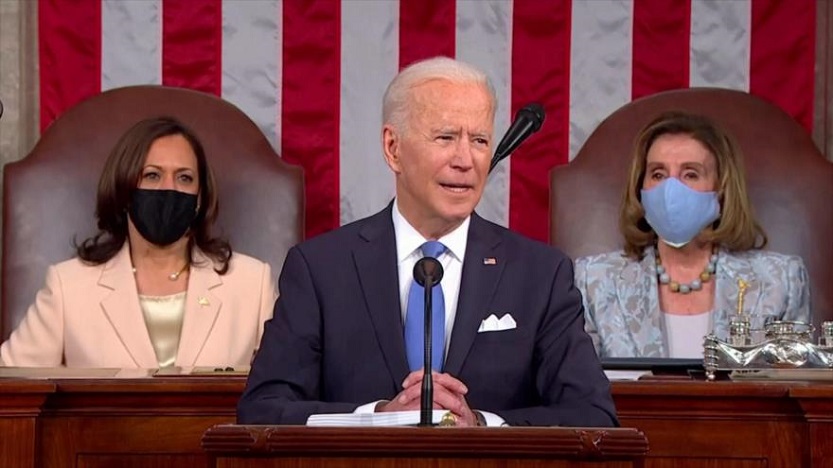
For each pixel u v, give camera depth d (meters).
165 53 24.72
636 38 24.94
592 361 13.94
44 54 24.58
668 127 21.03
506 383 13.89
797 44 24.92
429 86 13.97
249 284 21.02
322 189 24.86
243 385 15.75
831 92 25.05
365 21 24.94
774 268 20.81
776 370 16.22
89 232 22.95
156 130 20.84
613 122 23.48
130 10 24.72
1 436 15.22
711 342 16.44
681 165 20.78
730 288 20.70
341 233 14.59
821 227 22.97
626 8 24.98
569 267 14.45
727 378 16.59
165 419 15.79
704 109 23.50
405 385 13.05
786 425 15.35
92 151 23.19
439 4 24.95
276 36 24.88
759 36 24.92
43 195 22.95
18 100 24.62
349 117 24.89
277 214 23.33
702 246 21.05
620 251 21.66
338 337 14.06
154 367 20.05
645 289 20.77
